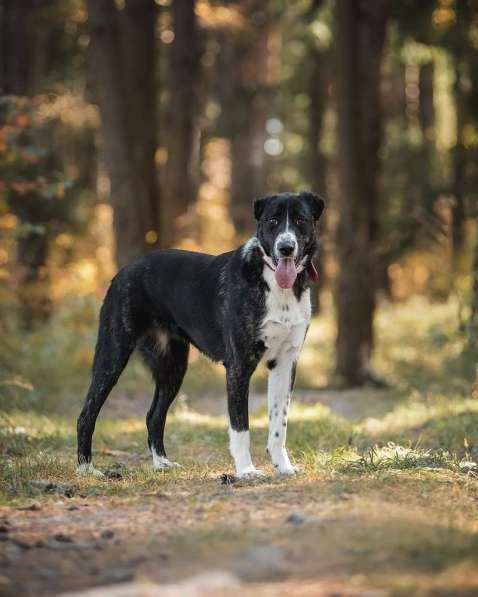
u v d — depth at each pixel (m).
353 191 17.66
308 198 7.69
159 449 8.66
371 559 4.85
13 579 4.79
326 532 5.38
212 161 36.12
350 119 17.59
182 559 5.03
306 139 30.92
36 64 22.95
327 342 23.55
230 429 7.61
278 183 34.47
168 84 19.20
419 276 32.72
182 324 8.27
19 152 12.38
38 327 16.00
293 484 6.93
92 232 25.14
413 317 24.94
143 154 18.14
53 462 8.25
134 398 14.16
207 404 14.20
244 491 6.75
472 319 14.80
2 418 10.65
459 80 19.94
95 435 10.38
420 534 5.25
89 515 6.19
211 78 30.67
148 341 8.66
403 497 6.39
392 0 18.14
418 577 4.55
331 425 10.84
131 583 4.65
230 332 7.63
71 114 26.44
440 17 19.23
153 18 18.53
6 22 19.73
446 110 32.25
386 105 30.86
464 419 10.87
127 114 16.95
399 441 9.63
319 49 26.84
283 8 26.78
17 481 7.34
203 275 8.01
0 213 14.03
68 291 17.59
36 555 5.20
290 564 4.86
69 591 4.61
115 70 16.80
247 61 30.06
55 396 13.48
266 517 5.88
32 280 18.75
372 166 18.00
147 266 8.49
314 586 4.49
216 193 31.45
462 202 19.62
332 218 28.00
